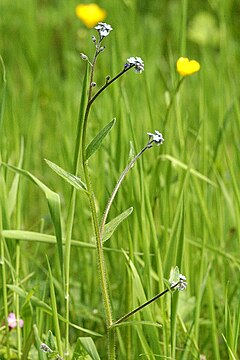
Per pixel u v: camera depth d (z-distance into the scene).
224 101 1.69
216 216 1.50
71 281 1.43
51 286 1.21
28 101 2.06
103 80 1.84
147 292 1.27
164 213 1.37
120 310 1.36
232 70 2.06
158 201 1.41
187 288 1.36
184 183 1.31
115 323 1.15
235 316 1.24
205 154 1.45
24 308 1.25
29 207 1.64
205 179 1.39
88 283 1.42
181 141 1.45
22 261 1.38
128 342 1.31
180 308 1.33
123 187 1.39
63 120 1.63
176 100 1.44
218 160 1.53
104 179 1.44
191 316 1.34
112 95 1.48
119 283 1.40
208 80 1.89
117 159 1.41
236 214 1.37
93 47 2.03
